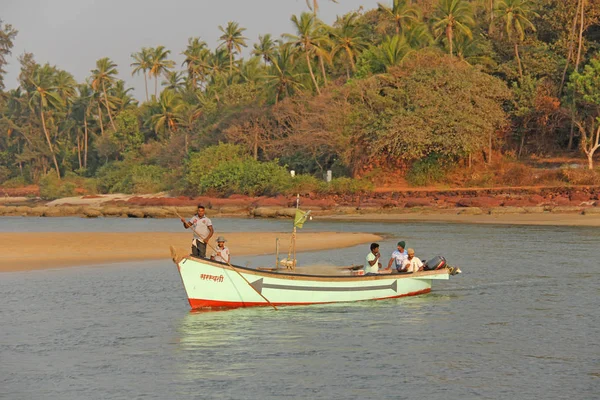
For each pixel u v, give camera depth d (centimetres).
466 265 3922
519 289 3145
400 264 3038
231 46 18488
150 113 17538
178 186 12694
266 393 1708
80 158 19488
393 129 9738
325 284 2772
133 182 14250
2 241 4841
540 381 1788
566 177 9175
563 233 5881
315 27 11706
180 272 2531
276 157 11994
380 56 11000
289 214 8850
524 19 10500
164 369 1912
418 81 10138
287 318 2544
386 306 2773
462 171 9944
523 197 8556
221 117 13625
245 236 5553
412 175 10031
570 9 10688
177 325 2431
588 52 10912
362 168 10419
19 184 19712
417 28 11731
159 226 7725
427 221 7569
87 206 11731
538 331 2323
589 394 1688
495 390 1719
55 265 3891
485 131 9725
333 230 6619
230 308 2667
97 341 2217
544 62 10581
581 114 10038
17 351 2106
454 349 2097
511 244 5034
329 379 1812
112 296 2969
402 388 1738
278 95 12131
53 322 2486
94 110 19675
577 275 3522
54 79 19662
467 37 11200
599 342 2170
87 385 1778
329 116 10450
